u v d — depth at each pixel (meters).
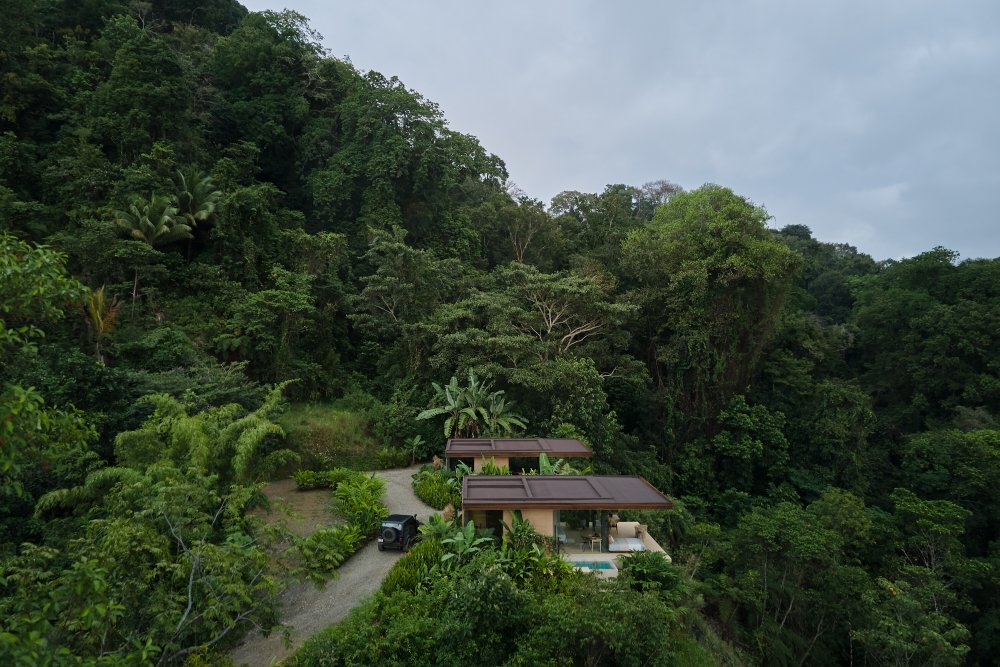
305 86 38.03
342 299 28.05
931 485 27.47
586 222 42.81
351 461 22.00
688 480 29.23
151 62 26.88
